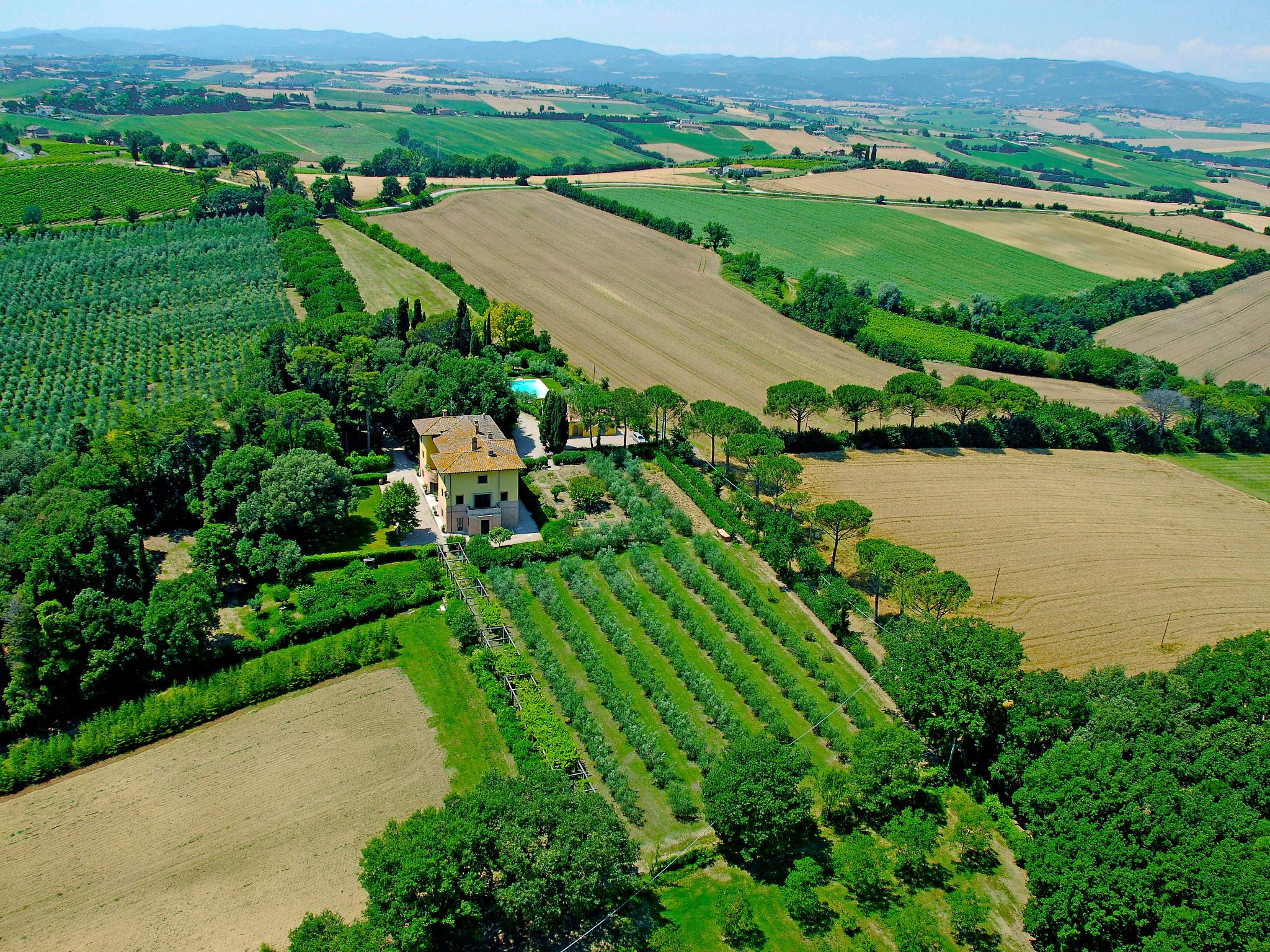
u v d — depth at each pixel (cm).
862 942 5478
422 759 6656
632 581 9106
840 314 17225
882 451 12738
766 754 6100
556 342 16012
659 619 8456
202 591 7400
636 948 5319
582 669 7756
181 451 9938
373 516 10031
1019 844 5838
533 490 10756
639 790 6544
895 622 8638
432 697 7331
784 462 10150
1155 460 13412
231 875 5597
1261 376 17238
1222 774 6188
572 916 5506
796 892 5653
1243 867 5169
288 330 13975
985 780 6856
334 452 10650
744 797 5828
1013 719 6675
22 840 5809
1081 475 12450
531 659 7819
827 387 14750
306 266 17675
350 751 6694
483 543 9350
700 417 11775
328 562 8912
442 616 8362
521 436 12188
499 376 11850
